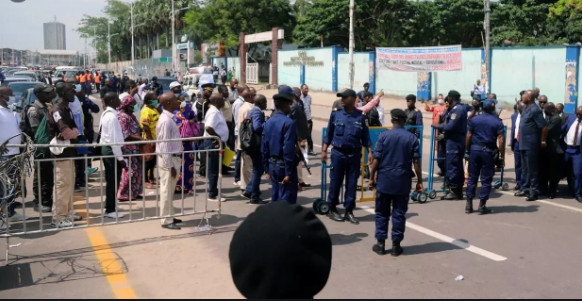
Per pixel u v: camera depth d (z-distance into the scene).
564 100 22.00
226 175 10.35
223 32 49.34
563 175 8.78
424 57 17.98
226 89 9.45
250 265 1.26
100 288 4.59
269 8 48.47
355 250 5.85
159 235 6.19
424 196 8.26
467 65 26.06
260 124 7.65
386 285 4.80
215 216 7.09
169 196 6.40
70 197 6.38
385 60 18.56
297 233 1.27
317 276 1.29
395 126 5.75
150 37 90.31
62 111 6.32
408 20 39.03
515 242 6.22
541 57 22.75
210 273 4.96
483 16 35.78
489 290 4.72
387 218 5.75
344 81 33.31
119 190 8.02
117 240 5.98
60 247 5.74
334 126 7.02
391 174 5.59
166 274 4.93
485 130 7.39
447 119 8.41
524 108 8.52
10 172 5.20
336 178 6.97
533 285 4.87
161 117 6.40
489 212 7.65
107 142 6.84
